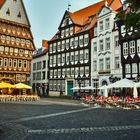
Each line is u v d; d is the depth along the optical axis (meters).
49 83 64.00
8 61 52.62
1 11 51.84
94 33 51.06
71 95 56.00
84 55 53.22
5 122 15.97
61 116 19.38
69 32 58.12
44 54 68.62
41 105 31.95
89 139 10.13
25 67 55.53
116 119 17.20
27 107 28.47
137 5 15.78
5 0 52.78
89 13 59.22
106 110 24.98
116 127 13.45
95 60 50.16
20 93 54.28
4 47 52.16
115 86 29.70
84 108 27.42
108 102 30.36
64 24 59.94
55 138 10.43
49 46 64.88
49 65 64.38
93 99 33.03
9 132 12.14
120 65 43.62
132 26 15.95
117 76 44.16
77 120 16.75
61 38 60.41
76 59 55.44
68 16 58.50
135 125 14.20
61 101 41.41
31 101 41.62
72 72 56.38
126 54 42.38
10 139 10.32
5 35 52.31
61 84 59.69
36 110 24.64
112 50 45.75
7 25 52.75
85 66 52.78
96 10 57.62
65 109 25.94
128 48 42.00
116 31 45.12
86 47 52.72
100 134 11.34
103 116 19.23
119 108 27.61
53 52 63.16
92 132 11.91
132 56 41.16
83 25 56.94
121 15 16.78
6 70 52.00
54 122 15.80
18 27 54.66
